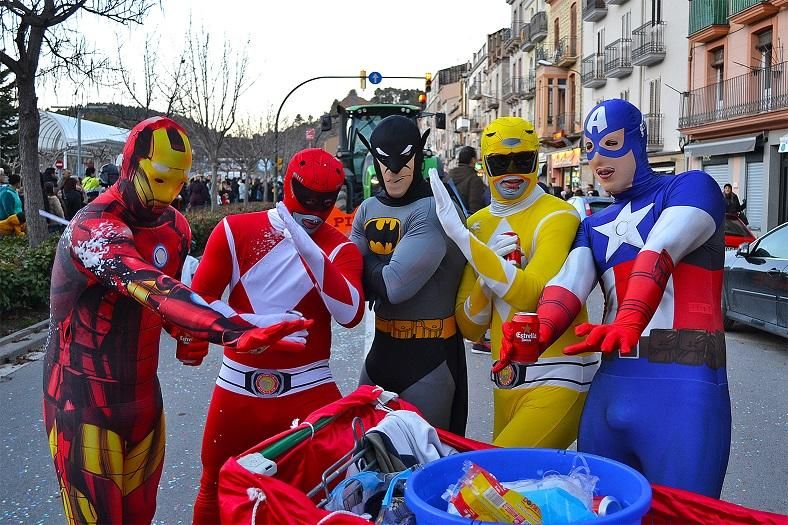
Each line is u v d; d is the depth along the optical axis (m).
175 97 22.41
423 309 3.26
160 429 2.59
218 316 2.03
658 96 29.80
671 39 28.62
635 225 2.70
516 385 3.03
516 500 1.82
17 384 6.82
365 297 3.22
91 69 11.77
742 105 23.28
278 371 2.96
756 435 5.33
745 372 7.36
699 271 2.60
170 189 2.40
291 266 3.02
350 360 7.32
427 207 3.22
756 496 4.26
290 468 2.34
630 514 1.73
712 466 2.47
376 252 3.26
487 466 2.15
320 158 3.02
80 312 2.37
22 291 9.36
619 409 2.59
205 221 16.33
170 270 2.60
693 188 2.59
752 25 23.34
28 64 10.61
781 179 22.44
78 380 2.38
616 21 33.78
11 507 4.12
